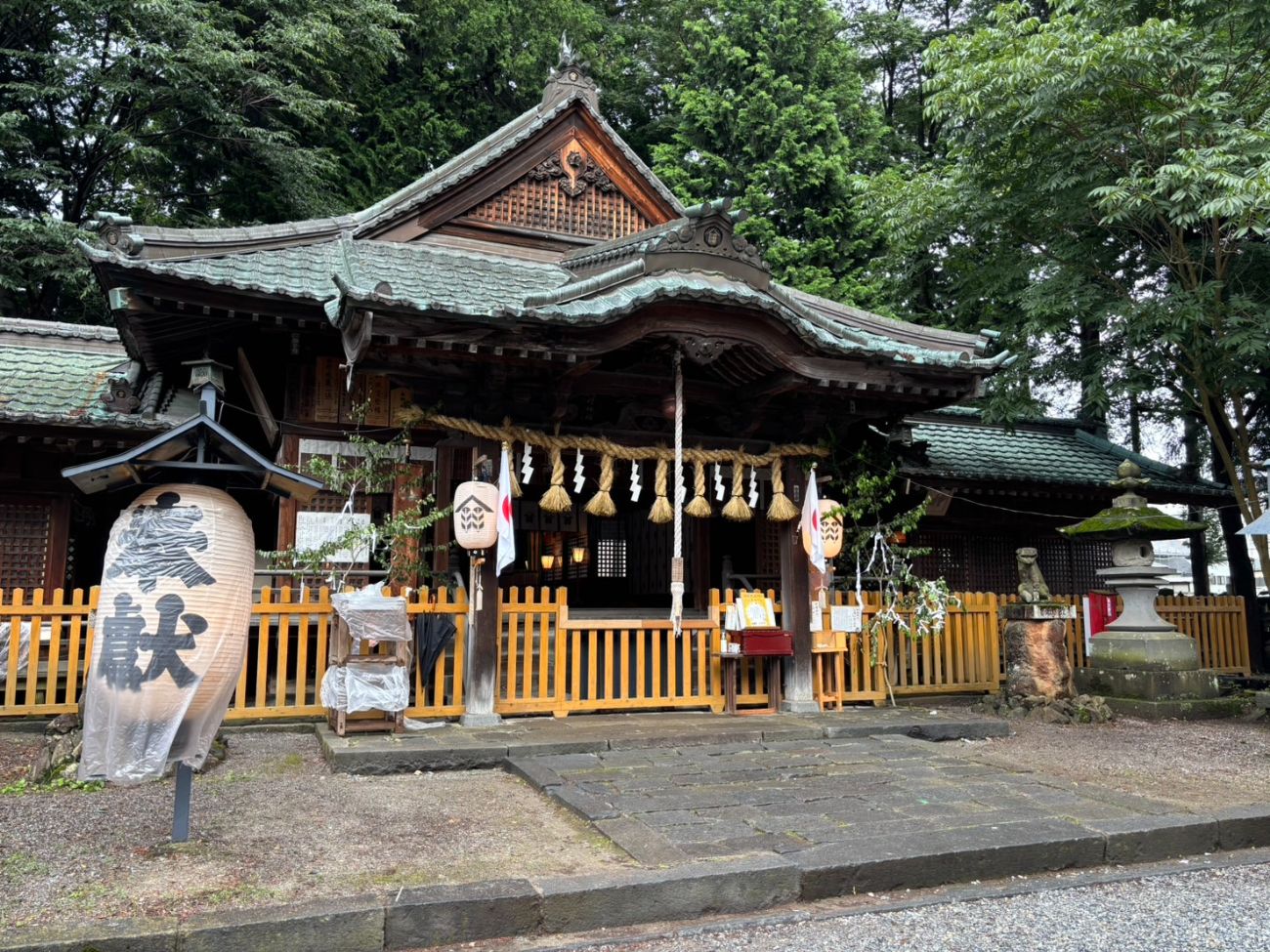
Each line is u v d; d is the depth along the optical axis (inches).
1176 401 641.0
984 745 336.5
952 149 506.6
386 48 848.3
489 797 249.0
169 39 746.2
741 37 809.5
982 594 469.7
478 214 474.6
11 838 204.5
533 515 544.4
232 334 381.7
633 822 217.9
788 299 386.0
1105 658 452.4
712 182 777.6
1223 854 225.1
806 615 388.8
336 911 158.7
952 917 179.2
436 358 315.6
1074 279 489.7
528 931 168.2
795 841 205.8
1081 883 200.7
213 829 211.5
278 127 860.0
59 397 426.3
